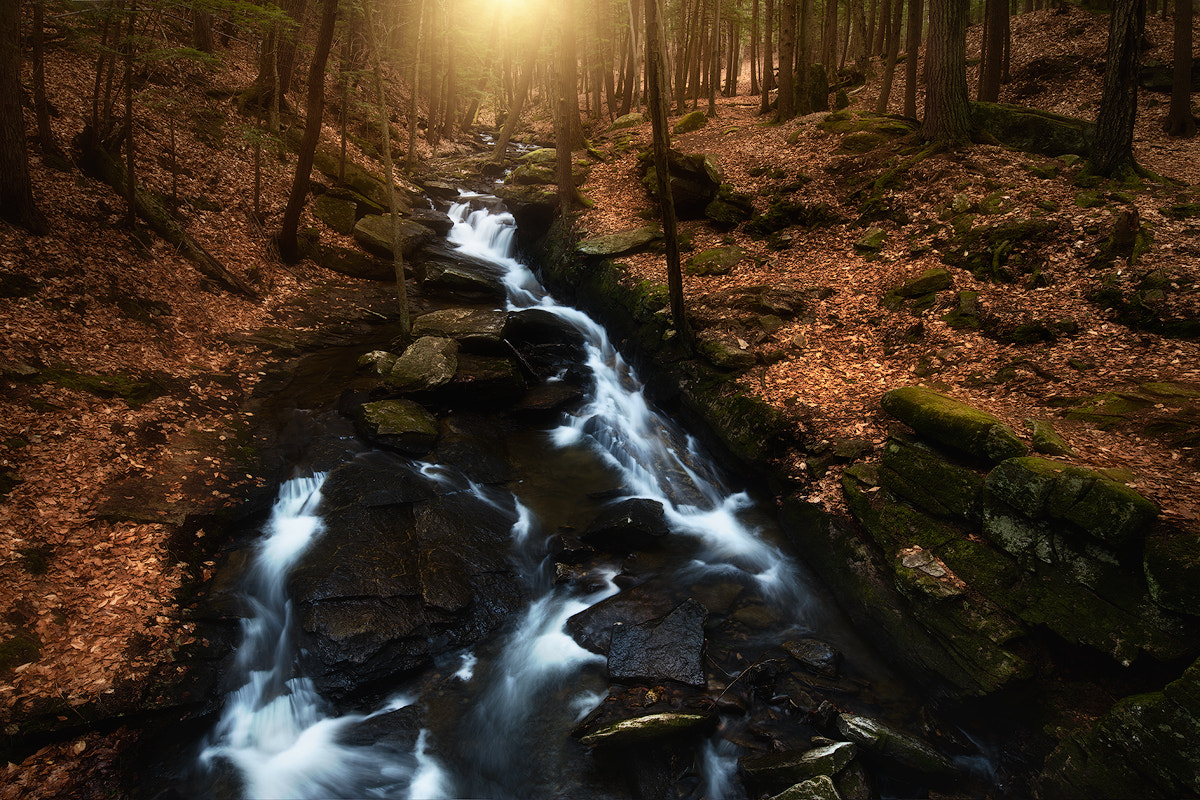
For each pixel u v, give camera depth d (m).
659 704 6.07
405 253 17.17
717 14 24.50
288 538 7.94
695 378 10.80
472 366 11.51
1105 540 4.99
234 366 11.27
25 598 6.00
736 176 16.56
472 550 8.11
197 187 14.85
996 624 5.58
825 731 5.74
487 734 6.00
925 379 8.65
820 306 11.25
